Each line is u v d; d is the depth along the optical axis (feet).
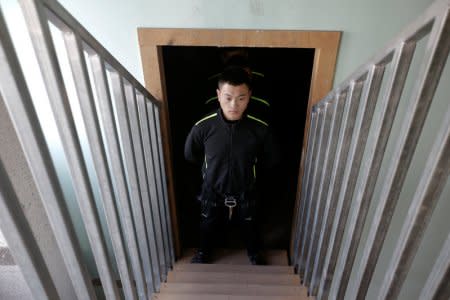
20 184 2.56
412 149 2.34
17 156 2.45
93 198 2.57
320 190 4.67
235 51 7.04
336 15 4.80
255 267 7.23
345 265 3.59
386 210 2.67
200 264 7.39
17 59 1.71
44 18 1.89
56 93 2.09
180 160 9.41
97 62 2.73
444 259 2.04
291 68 9.25
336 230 3.91
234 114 4.90
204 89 8.99
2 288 4.64
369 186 3.07
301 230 6.40
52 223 2.21
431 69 2.01
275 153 5.65
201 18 4.87
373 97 3.09
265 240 8.30
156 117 5.37
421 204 2.17
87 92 2.48
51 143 5.68
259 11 4.80
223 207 6.79
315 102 5.51
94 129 2.63
